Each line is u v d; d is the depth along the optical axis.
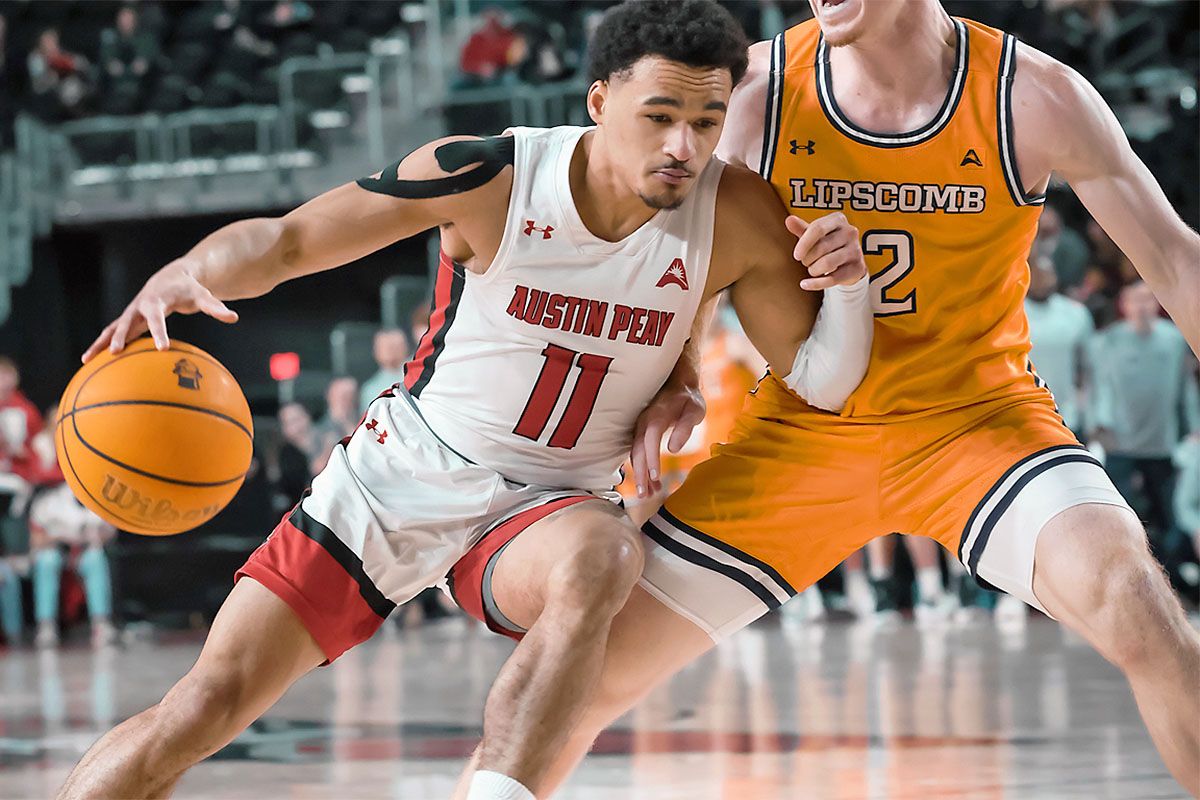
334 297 28.59
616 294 5.14
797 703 10.20
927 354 5.48
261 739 8.95
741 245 5.33
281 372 25.66
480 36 26.80
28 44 30.42
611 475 5.62
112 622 20.30
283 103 26.67
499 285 5.18
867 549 18.20
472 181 5.09
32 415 20.30
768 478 5.64
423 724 9.59
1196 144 23.02
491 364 5.30
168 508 5.11
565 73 26.36
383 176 5.19
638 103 4.78
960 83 5.18
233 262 5.01
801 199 5.40
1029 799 6.45
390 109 26.86
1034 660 12.77
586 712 5.00
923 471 5.47
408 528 5.25
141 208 26.52
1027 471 5.20
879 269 5.40
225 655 4.98
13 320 26.81
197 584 20.53
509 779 4.48
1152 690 4.71
